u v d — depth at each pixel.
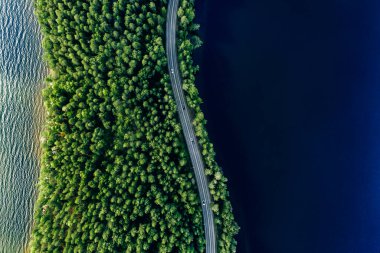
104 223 91.31
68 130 98.94
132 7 96.44
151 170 92.81
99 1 97.12
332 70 107.25
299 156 105.12
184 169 97.00
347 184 102.88
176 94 100.69
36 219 95.69
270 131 106.38
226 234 95.50
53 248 92.38
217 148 105.62
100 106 95.56
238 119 106.88
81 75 98.31
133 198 92.12
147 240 89.56
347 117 105.25
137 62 97.56
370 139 103.56
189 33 105.62
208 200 98.25
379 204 101.19
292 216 102.88
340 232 101.12
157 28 97.88
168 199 93.81
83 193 93.31
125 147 96.06
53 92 98.69
